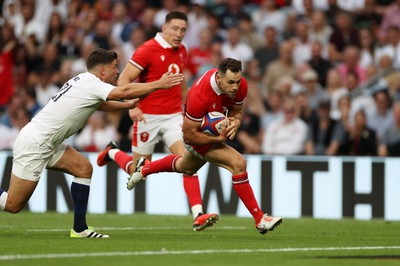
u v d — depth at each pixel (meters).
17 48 64.69
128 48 63.72
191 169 30.80
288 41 62.22
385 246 27.36
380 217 46.22
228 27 67.06
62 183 48.28
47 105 28.23
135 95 27.11
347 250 25.34
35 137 27.80
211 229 35.88
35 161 28.00
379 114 54.81
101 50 28.14
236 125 28.23
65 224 37.25
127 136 53.44
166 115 35.72
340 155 48.97
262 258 22.48
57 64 64.44
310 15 66.31
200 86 27.89
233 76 27.02
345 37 63.44
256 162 47.34
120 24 67.25
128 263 20.66
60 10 70.69
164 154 48.12
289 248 25.64
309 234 33.34
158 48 35.59
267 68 60.84
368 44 62.59
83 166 28.72
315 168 46.78
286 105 53.53
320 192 46.78
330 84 57.84
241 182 28.72
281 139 53.41
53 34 67.25
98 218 42.84
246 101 55.66
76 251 23.38
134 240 27.88
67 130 28.02
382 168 46.25
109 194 48.28
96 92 27.41
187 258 22.08
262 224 28.62
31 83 63.09
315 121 52.97
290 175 46.97
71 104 27.69
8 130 58.50
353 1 67.75
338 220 44.28
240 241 28.41
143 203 47.97
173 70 35.91
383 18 66.12
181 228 36.12
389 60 58.94
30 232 31.69
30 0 69.69
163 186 47.81
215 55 60.09
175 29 35.44
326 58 62.53
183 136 28.97
